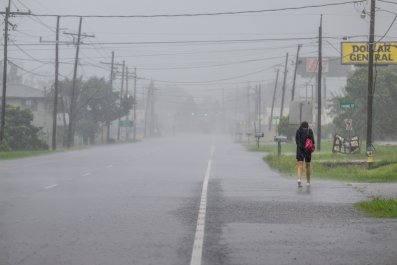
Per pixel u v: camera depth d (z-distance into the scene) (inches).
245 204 1248.8
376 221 1023.0
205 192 1489.9
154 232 908.6
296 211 1143.0
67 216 1072.8
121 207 1199.6
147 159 3193.9
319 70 4131.4
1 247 789.9
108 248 785.6
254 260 720.3
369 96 2822.3
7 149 3907.5
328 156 3221.0
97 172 2206.0
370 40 2832.2
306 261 715.4
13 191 1514.5
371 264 703.7
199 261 712.4
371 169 2393.0
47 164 2731.3
